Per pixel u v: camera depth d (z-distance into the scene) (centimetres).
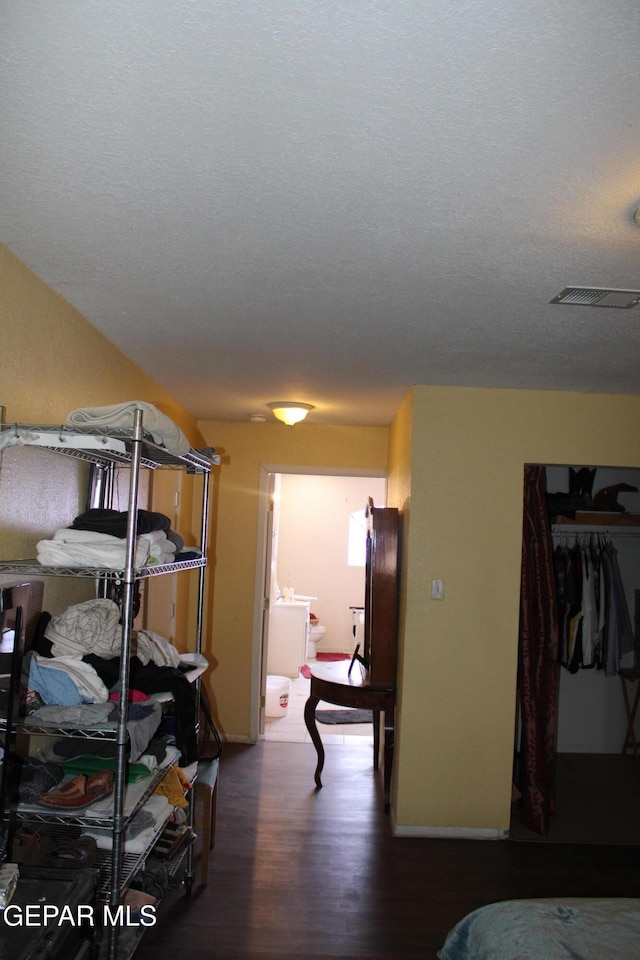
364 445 551
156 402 409
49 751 231
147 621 411
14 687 198
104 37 119
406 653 381
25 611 222
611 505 510
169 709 285
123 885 213
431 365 339
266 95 133
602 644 508
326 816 398
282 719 605
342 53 121
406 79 127
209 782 319
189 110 139
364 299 247
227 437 553
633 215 176
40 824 220
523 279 222
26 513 229
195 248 208
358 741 547
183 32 117
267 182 167
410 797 377
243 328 289
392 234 193
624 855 363
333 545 883
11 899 175
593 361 321
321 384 395
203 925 278
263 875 323
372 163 156
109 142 152
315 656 841
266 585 561
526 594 397
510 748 380
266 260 215
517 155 150
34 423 233
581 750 553
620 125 138
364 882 321
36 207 184
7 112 142
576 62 120
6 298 211
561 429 388
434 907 302
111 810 211
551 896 316
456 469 386
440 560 384
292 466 550
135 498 205
